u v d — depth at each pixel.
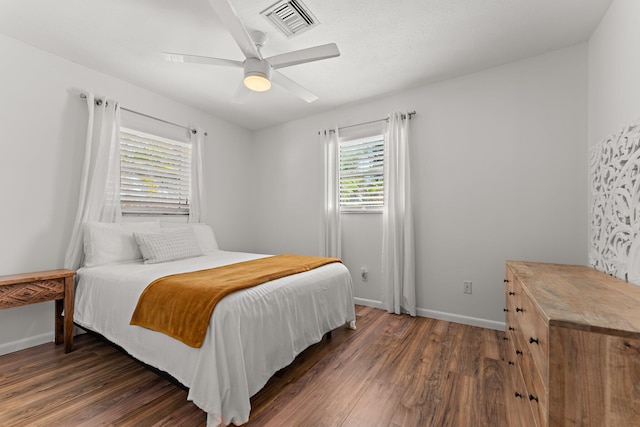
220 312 1.40
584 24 2.01
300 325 1.93
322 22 1.96
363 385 1.70
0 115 2.11
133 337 1.73
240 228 4.19
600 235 1.88
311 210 3.84
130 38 2.17
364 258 3.40
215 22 1.98
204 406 1.30
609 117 1.80
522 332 1.42
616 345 0.77
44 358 2.03
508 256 2.54
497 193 2.59
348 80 2.84
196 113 3.58
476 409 1.48
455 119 2.79
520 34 2.12
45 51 2.34
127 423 1.37
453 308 2.80
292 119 3.97
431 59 2.46
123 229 2.59
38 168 2.29
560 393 0.83
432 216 2.91
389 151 3.11
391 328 2.62
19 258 2.18
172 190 3.33
